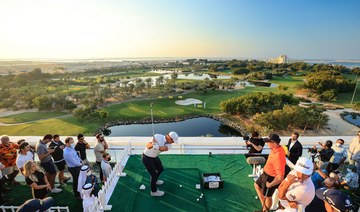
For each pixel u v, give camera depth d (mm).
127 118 43188
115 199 5082
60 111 48969
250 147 6453
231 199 5031
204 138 8484
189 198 5078
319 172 5008
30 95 54969
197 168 6410
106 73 148250
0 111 49688
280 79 98125
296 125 36125
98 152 6047
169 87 73000
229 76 123688
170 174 6109
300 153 5566
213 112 46875
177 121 43031
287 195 3375
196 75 133750
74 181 5297
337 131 34938
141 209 4723
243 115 43906
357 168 5695
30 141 8320
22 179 6336
